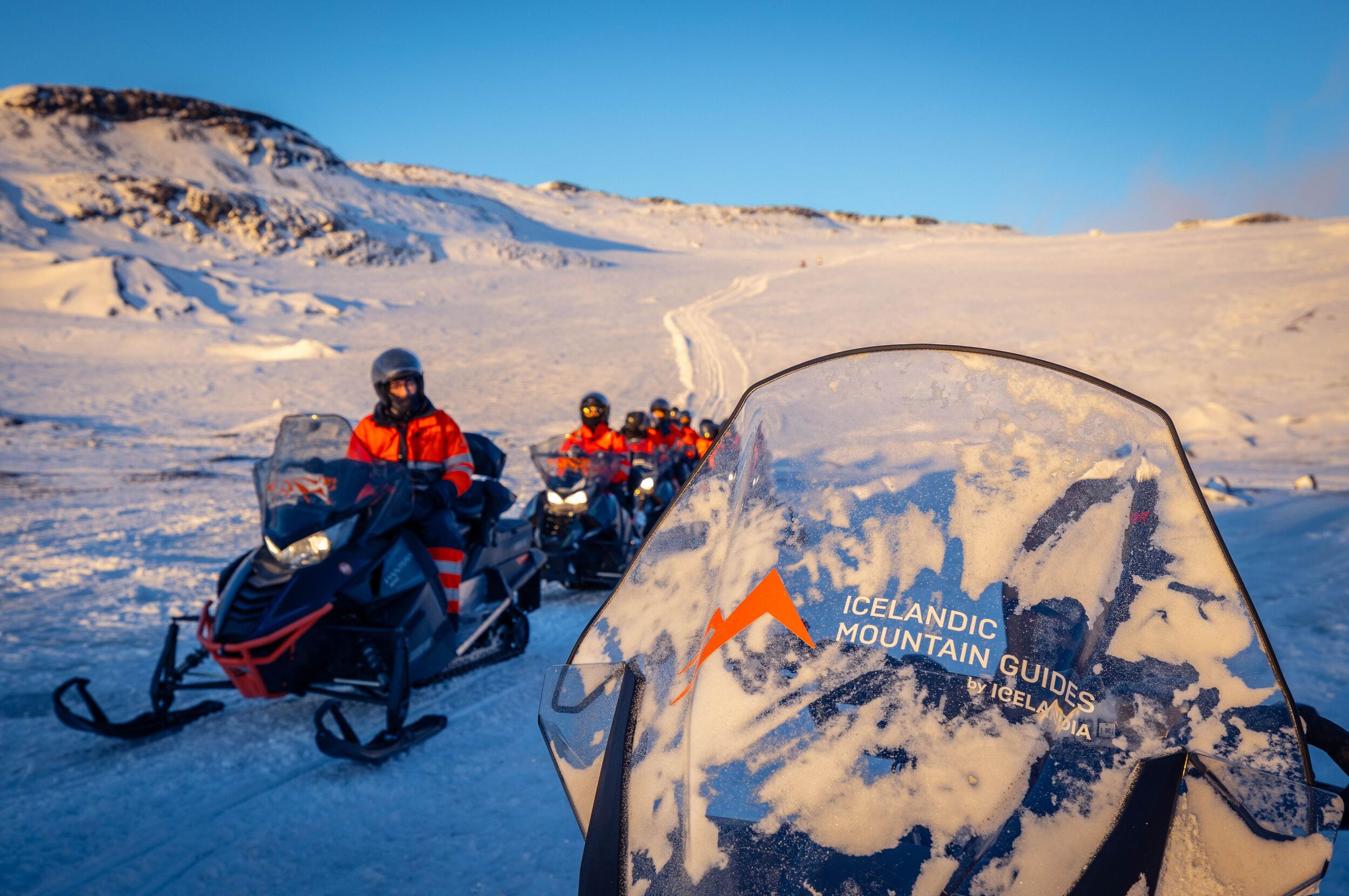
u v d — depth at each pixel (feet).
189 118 405.39
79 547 26.99
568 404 99.76
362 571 12.14
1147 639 4.66
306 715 13.02
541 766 10.85
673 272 281.74
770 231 496.23
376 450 14.15
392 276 261.03
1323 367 86.02
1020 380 5.92
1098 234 339.77
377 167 593.01
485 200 450.71
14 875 8.20
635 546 23.11
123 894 7.87
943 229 594.65
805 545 5.35
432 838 8.89
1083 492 5.27
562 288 236.22
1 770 10.82
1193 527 5.01
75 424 79.66
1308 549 21.03
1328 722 5.03
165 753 11.44
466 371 124.77
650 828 4.34
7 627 17.62
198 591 21.13
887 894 3.72
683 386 110.63
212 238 279.90
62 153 354.74
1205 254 207.82
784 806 4.16
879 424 5.97
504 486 16.35
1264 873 3.81
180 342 148.05
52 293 176.14
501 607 15.66
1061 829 3.94
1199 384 84.43
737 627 5.04
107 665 15.24
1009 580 4.93
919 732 4.31
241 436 75.20
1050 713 4.36
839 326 150.00
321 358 136.05
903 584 4.99
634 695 5.12
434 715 12.18
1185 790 4.13
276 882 8.02
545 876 7.98
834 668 4.66
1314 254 184.65
